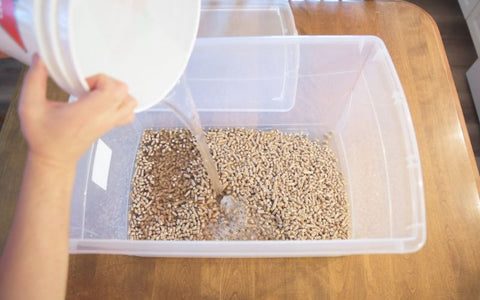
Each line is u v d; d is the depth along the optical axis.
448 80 0.94
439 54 0.97
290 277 0.74
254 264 0.75
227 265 0.75
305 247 0.65
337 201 1.00
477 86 1.44
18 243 0.41
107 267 0.74
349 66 0.89
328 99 0.99
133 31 0.55
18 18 0.35
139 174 1.03
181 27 0.58
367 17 1.00
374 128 0.85
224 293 0.73
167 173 1.03
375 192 0.85
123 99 0.44
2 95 1.45
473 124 1.46
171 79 0.56
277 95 0.98
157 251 0.66
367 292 0.73
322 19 0.99
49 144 0.39
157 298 0.72
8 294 0.41
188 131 1.08
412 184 0.70
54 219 0.42
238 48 0.84
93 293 0.72
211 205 0.99
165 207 0.99
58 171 0.41
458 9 1.68
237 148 1.07
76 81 0.40
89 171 0.79
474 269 0.74
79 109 0.39
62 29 0.36
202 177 1.02
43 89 0.39
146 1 0.57
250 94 0.98
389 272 0.74
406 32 0.99
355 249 0.65
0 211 0.76
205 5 1.00
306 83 0.95
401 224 0.72
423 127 0.88
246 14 0.98
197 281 0.74
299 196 1.01
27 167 0.41
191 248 0.65
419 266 0.75
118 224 0.93
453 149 0.86
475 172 0.84
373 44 0.83
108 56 0.50
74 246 0.64
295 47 0.85
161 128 1.09
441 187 0.82
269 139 1.08
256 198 1.01
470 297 0.72
